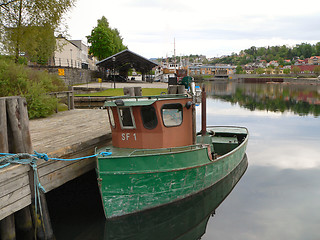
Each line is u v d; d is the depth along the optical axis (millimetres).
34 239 6543
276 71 161625
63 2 18281
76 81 39062
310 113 30016
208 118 27188
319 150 15445
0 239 5910
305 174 11523
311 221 7668
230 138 13828
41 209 6512
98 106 21594
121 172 7320
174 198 8258
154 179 7688
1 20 17688
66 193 9344
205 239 6875
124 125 8195
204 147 8758
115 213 7551
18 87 13320
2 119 5895
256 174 11508
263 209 8414
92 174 10766
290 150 15492
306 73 136125
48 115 14086
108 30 57500
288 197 9258
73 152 7988
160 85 40438
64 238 6750
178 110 8352
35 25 18359
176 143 8383
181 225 7562
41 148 7668
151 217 7945
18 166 5910
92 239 6758
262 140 18047
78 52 53156
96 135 9430
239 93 56969
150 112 7891
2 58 16938
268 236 6922
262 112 30953
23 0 17609
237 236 7004
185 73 60656
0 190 5520
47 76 16406
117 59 48781
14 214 6359
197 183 8711
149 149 8062
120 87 33656
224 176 10297
